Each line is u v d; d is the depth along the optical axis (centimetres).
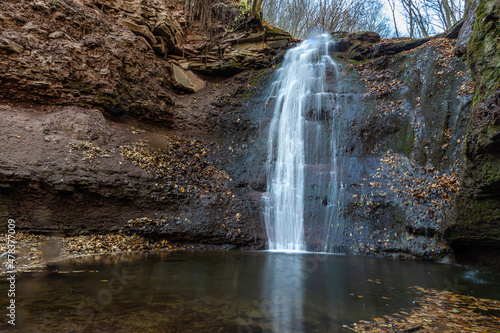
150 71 1295
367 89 1246
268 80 1478
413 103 1084
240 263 632
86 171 797
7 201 688
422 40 1339
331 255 793
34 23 979
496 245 732
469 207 702
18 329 271
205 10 1617
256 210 966
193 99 1404
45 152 786
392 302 396
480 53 629
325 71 1384
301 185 1044
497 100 556
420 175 902
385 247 802
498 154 592
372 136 1088
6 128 792
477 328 311
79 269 529
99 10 1239
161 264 596
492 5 600
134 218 820
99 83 1057
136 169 905
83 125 941
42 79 950
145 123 1201
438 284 503
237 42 1570
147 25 1348
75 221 752
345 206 926
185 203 904
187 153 1136
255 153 1210
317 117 1194
